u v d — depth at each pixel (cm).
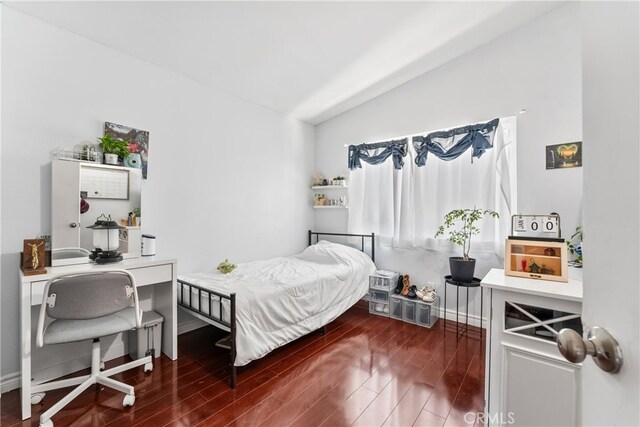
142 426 155
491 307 141
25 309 161
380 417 164
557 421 122
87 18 195
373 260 361
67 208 199
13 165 183
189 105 279
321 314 266
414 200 324
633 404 42
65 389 189
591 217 51
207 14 202
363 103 377
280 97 337
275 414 165
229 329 197
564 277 146
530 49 256
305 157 416
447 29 254
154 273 212
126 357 229
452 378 202
